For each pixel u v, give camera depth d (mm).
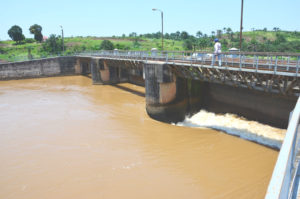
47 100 30141
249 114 19953
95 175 13227
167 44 101188
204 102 24312
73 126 20656
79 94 33312
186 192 11633
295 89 15156
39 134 18969
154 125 20969
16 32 100625
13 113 24656
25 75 49125
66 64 52906
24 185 12562
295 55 12695
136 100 29422
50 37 83625
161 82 21141
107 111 25000
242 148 15617
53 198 11539
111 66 40281
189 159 14695
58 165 14320
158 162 14461
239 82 17078
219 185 12055
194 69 19453
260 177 12516
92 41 101000
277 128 17672
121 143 17219
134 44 92625
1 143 17422
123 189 12008
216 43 17406
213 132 18594
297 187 3271
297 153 3568
